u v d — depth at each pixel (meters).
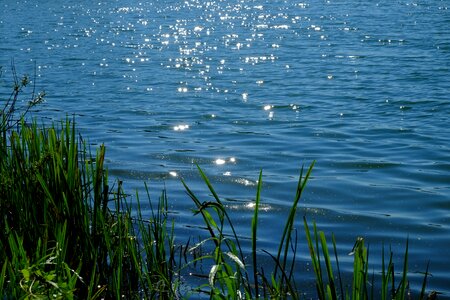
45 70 23.55
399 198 9.33
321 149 12.30
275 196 9.41
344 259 7.12
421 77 20.23
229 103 17.39
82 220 5.68
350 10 40.75
